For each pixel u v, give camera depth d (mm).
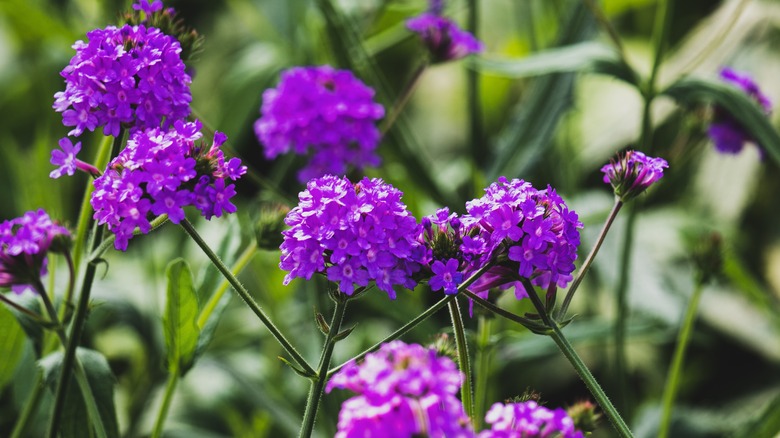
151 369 638
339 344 696
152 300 652
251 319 691
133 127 441
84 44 444
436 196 641
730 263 641
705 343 690
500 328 617
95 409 452
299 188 706
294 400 657
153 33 441
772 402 533
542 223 421
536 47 760
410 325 428
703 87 588
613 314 659
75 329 437
